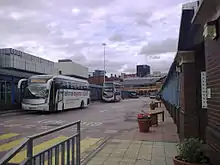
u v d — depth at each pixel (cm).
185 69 854
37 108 2367
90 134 1220
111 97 5228
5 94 2594
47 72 3925
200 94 842
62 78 2628
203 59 837
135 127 1466
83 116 2178
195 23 479
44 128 1400
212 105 448
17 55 3056
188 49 779
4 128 1387
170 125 1494
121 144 945
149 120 1295
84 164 670
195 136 832
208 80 475
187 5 602
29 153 333
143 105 4022
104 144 948
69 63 5103
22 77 2878
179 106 1068
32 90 2397
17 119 1866
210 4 377
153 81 10794
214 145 429
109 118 2005
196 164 441
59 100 2528
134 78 11525
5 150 861
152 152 809
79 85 3195
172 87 1769
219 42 394
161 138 1072
